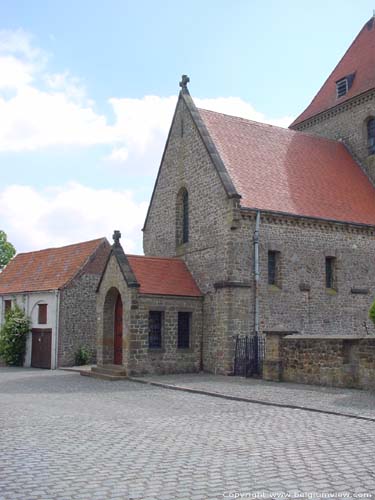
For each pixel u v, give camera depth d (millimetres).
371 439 11242
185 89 32062
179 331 27859
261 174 29375
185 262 29891
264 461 9500
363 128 35250
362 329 29531
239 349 26078
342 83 37812
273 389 20203
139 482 8320
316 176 31719
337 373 20594
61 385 23766
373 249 30531
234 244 26500
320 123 38625
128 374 25984
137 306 26422
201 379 24453
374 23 38750
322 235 28922
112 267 28234
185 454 10078
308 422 13430
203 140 29094
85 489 8000
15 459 9797
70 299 36156
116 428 12789
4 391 21547
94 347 36719
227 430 12469
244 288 26562
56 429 12680
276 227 27594
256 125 32781
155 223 33312
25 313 38000
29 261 42531
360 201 31688
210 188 28281
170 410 15836
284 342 23062
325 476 8555
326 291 28734
